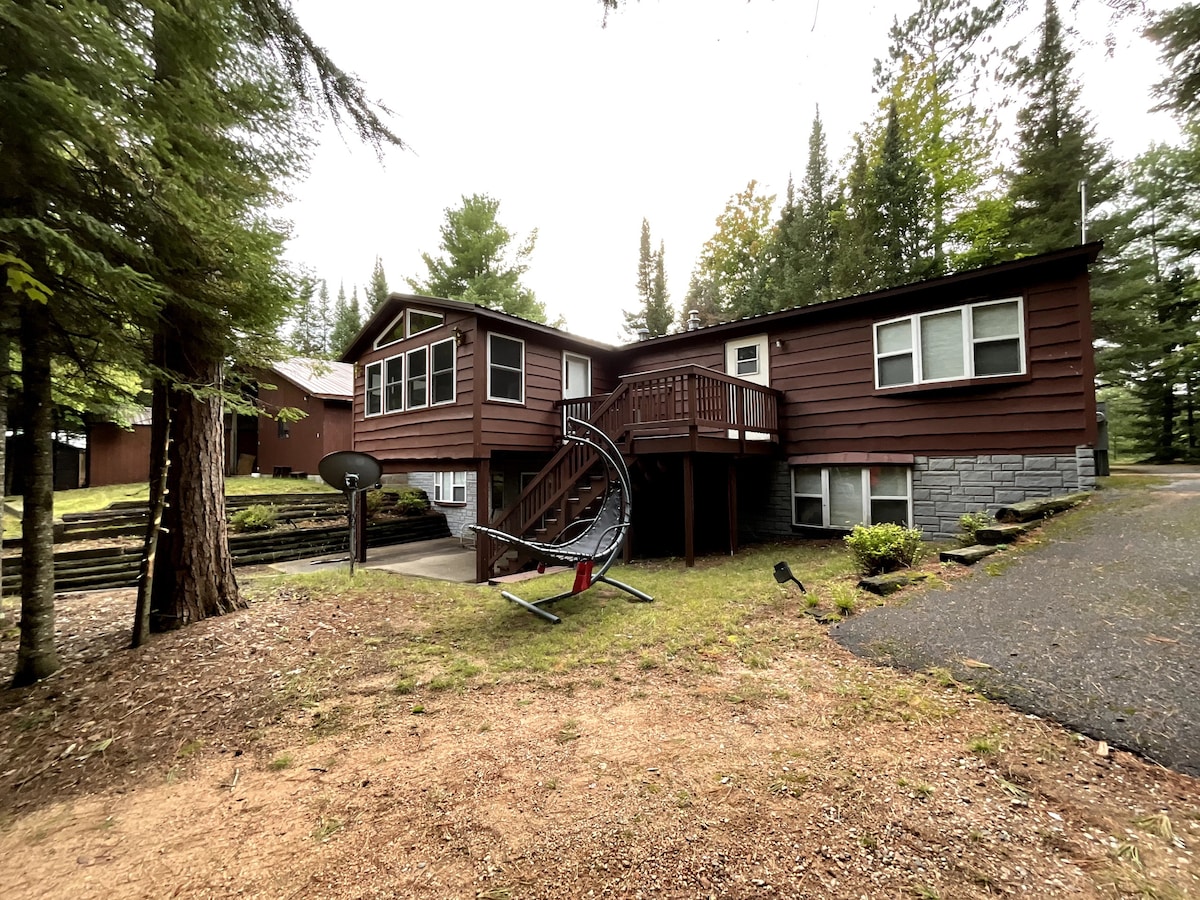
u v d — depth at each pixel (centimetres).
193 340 455
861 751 230
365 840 191
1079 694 260
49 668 382
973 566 483
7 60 248
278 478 1556
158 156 319
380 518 1264
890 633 361
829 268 1917
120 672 380
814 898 151
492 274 2086
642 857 173
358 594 595
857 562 543
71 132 271
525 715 290
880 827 180
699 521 980
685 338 1020
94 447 1435
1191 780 197
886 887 154
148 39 309
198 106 332
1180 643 295
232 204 393
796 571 580
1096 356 1614
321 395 1504
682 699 296
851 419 829
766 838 178
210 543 507
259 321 450
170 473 495
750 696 293
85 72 262
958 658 313
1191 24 588
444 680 345
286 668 379
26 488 381
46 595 387
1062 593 387
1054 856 163
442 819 201
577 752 245
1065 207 1496
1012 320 687
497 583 646
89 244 330
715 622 424
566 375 991
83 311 373
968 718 253
